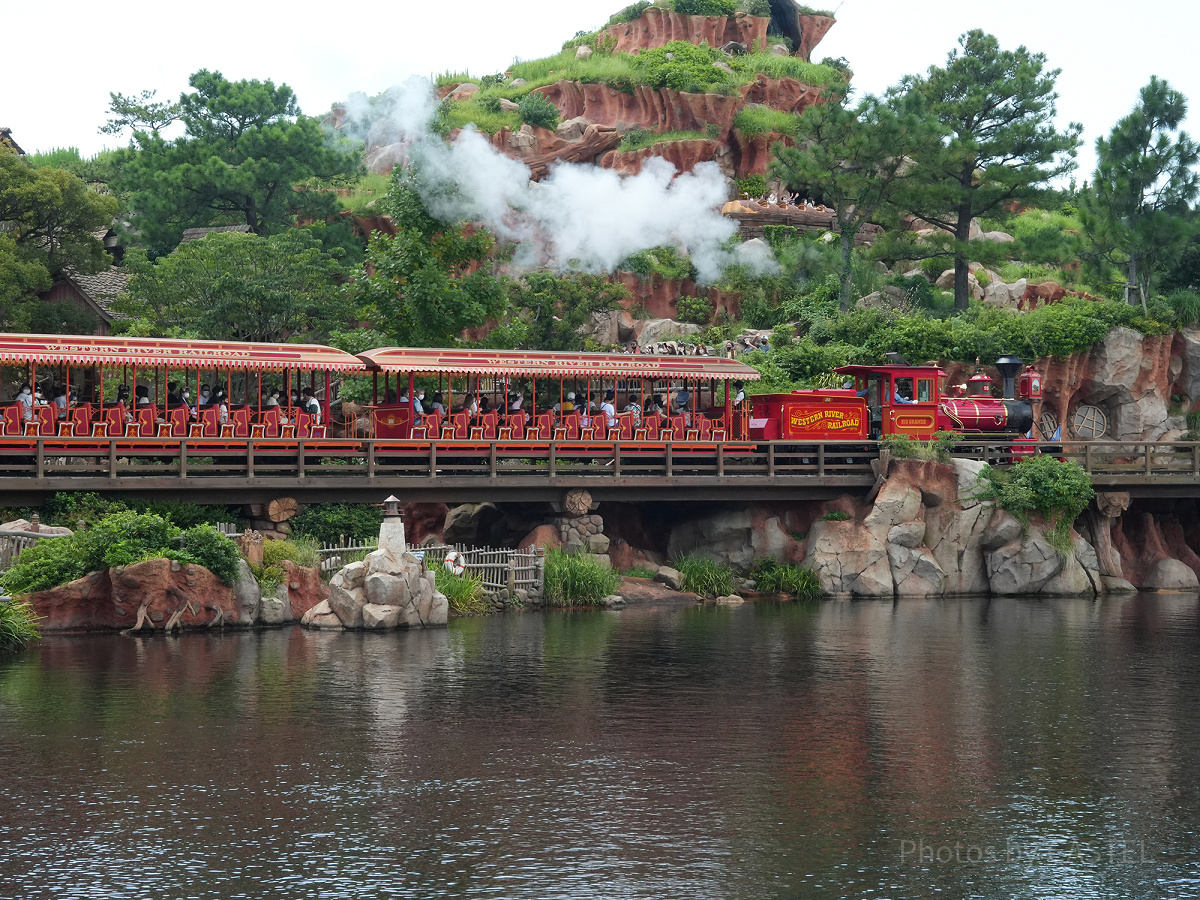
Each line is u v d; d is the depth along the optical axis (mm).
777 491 39781
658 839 15266
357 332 45219
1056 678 25156
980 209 58469
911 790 17344
